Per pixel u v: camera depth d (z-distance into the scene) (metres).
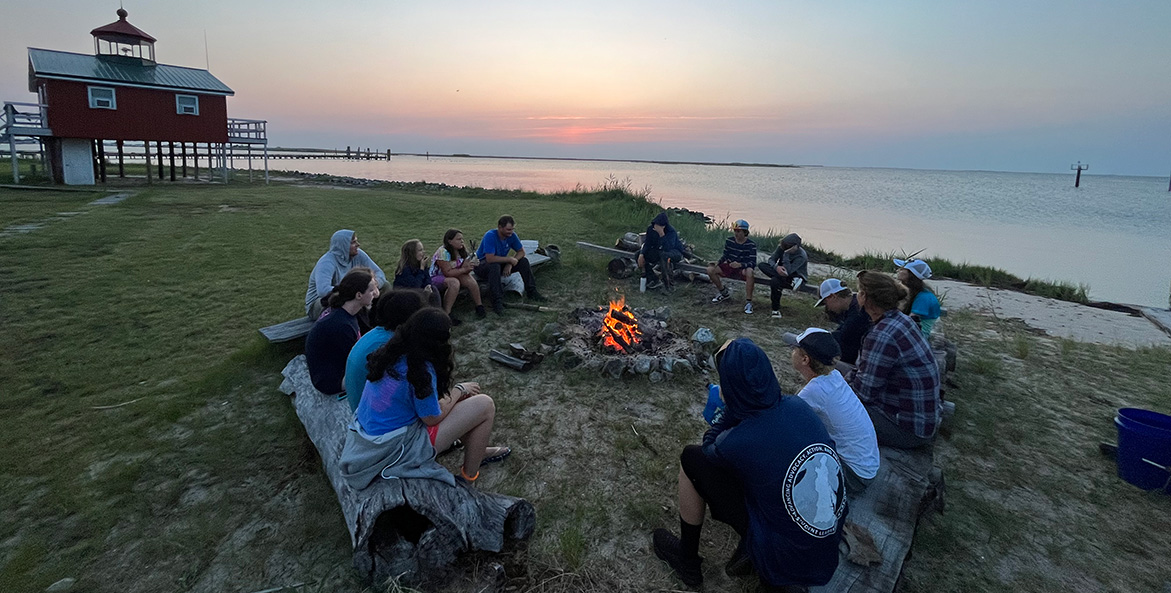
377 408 3.13
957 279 12.68
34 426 4.68
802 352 3.27
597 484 4.07
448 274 7.15
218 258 10.20
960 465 4.53
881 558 2.92
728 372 2.71
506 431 4.75
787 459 2.59
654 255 9.08
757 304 8.85
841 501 2.64
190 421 4.81
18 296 7.64
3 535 3.48
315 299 5.98
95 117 22.59
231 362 5.74
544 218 16.08
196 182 26.00
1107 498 4.11
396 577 2.96
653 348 6.23
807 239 20.50
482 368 5.95
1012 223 29.73
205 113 25.39
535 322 7.33
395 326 3.49
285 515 3.69
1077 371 6.61
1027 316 9.48
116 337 6.54
